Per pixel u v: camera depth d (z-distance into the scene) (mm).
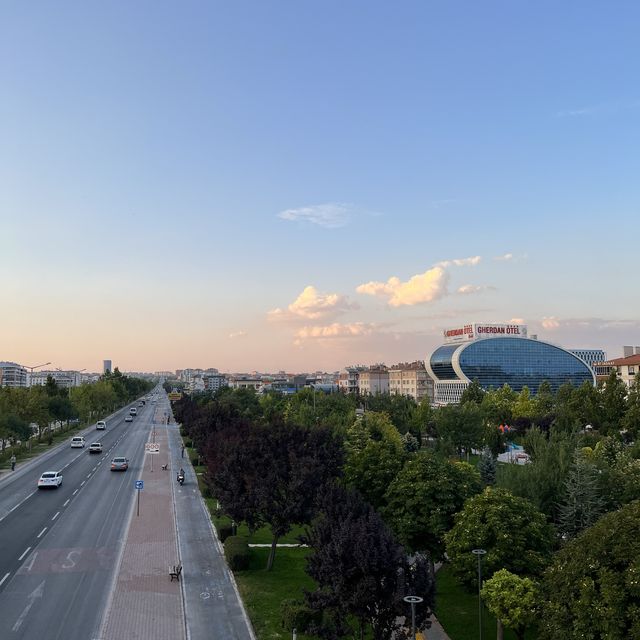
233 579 31172
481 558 24922
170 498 52000
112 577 30797
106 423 134875
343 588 20469
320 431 44188
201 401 135750
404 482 32406
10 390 89562
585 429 78250
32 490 54812
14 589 28719
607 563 17375
